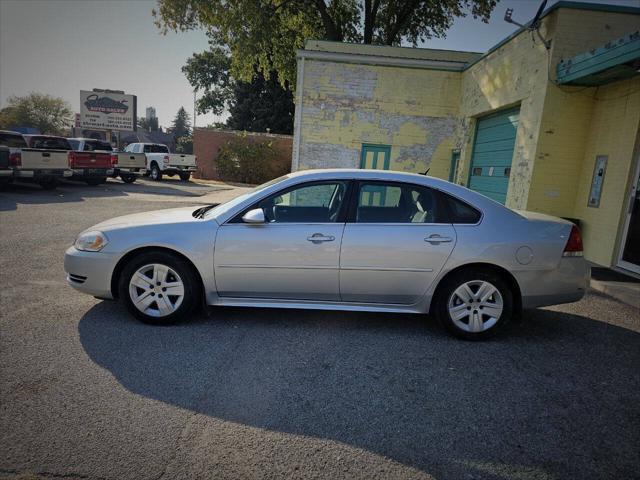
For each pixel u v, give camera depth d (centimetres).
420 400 291
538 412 281
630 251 661
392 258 388
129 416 261
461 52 1484
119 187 1866
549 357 365
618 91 695
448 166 1251
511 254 386
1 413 258
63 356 334
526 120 815
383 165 1262
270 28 1906
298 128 1250
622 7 716
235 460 227
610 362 359
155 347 355
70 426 249
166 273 397
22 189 1550
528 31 817
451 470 225
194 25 1861
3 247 694
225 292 402
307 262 390
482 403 290
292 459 229
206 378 309
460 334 392
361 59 1200
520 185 820
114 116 3828
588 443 251
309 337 389
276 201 407
